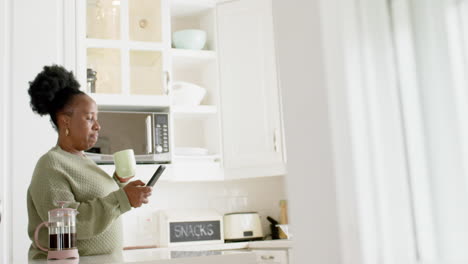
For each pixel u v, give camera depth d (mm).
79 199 1630
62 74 1787
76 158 1704
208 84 3576
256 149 3316
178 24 3715
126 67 3150
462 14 1045
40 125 2834
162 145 3150
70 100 1767
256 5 3445
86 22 3109
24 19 2914
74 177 1626
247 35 3441
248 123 3357
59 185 1577
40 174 1593
